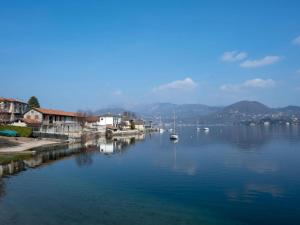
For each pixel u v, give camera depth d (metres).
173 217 28.95
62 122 142.38
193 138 164.38
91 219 27.73
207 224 27.41
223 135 192.88
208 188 41.38
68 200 33.97
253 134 198.00
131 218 28.30
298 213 30.84
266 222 28.33
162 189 40.50
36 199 34.09
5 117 118.81
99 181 45.47
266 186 42.84
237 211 31.36
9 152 70.50
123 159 72.88
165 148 103.19
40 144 90.06
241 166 61.06
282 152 87.38
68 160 69.44
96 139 150.62
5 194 36.16
